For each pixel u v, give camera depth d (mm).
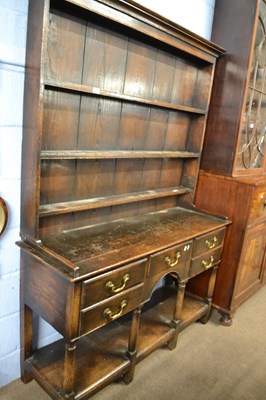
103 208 1743
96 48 1457
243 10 1935
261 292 2684
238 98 1997
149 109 1805
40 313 1373
